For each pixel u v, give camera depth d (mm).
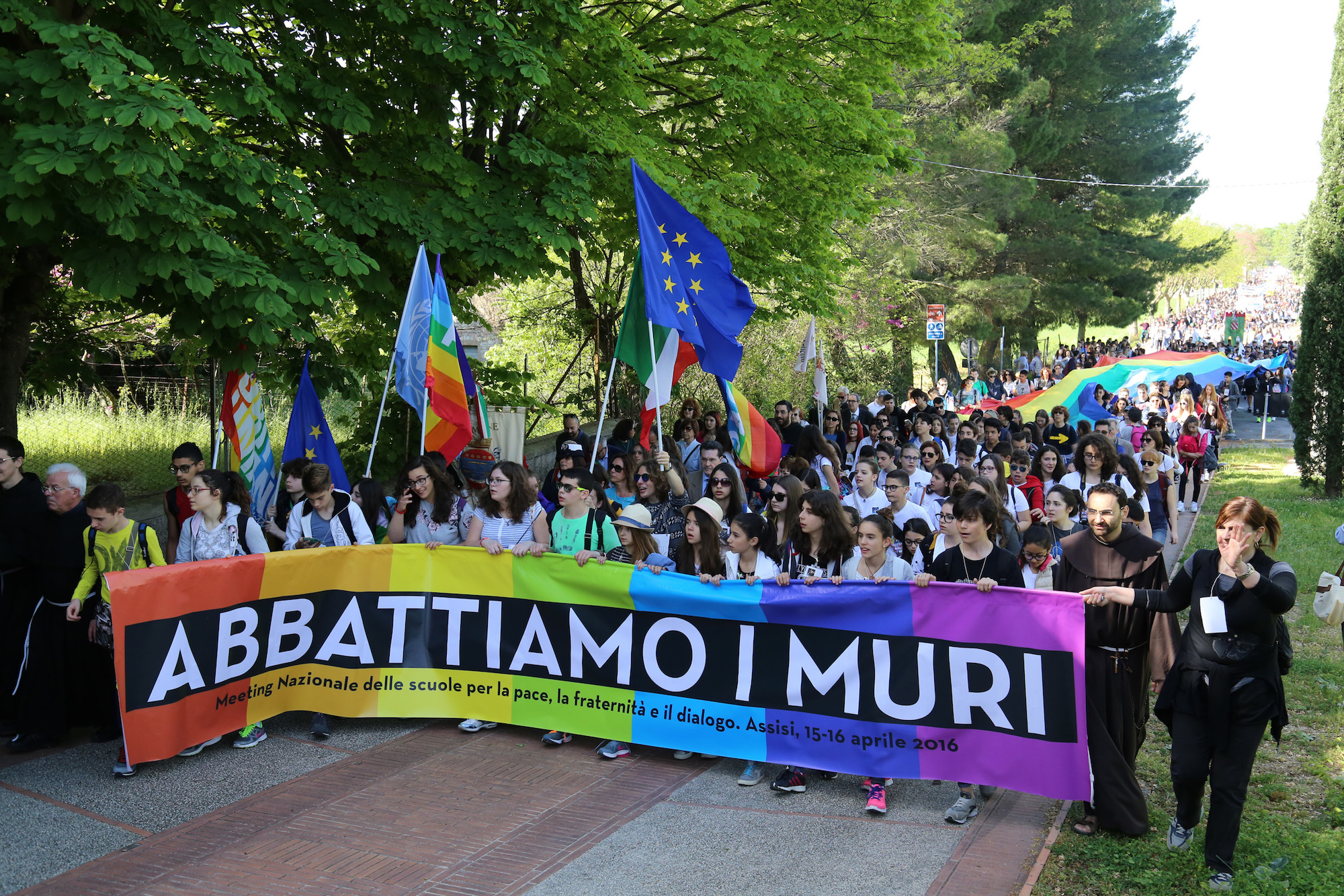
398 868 5047
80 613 6652
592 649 6676
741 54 11727
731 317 8984
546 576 6797
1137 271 38000
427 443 8203
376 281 9438
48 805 5762
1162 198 36719
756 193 12852
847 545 6309
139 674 6145
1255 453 24562
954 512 6246
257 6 8727
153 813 5672
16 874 4969
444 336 8117
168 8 8469
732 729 6305
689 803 5914
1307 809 5781
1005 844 5340
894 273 26438
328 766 6379
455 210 9500
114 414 14570
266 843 5312
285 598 6844
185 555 6766
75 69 6633
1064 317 37500
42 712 6574
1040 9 31516
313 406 8867
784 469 10109
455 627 6988
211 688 6480
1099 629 5449
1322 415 17203
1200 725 4973
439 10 8836
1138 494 9156
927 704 5875
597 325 17531
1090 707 5465
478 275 10938
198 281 7004
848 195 14016
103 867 5043
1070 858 5145
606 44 10430
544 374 19344
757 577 6418
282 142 9414
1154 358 25422
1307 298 17281
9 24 6578
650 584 6523
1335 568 11445
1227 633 4859
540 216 9867
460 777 6219
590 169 10547
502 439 13266
